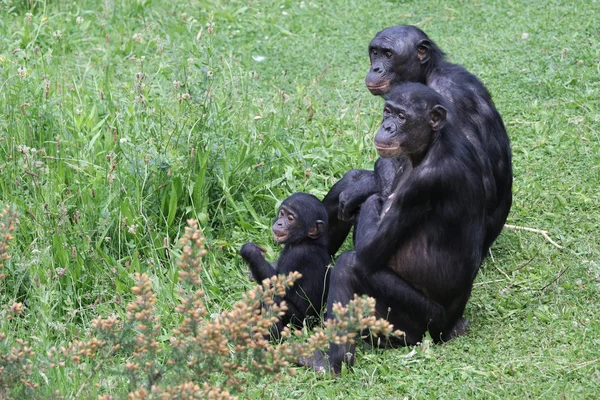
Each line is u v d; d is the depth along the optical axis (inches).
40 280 469.1
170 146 556.7
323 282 463.2
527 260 508.4
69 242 492.1
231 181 558.3
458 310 433.1
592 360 401.1
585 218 539.5
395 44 489.7
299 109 667.4
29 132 570.3
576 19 821.2
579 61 727.1
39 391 363.3
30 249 483.2
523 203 562.9
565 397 372.8
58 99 613.9
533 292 473.4
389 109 413.4
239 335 324.2
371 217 431.5
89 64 715.4
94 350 342.6
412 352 415.5
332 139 636.7
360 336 438.3
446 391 388.2
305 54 805.2
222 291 489.1
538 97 698.8
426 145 410.9
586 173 584.7
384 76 492.7
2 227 339.9
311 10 890.1
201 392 319.3
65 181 549.0
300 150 602.9
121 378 389.1
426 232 416.5
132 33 826.8
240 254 466.3
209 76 581.3
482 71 746.2
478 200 415.8
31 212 505.7
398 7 891.4
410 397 386.6
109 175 516.7
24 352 336.5
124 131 583.5
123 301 465.4
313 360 419.2
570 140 628.1
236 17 866.1
